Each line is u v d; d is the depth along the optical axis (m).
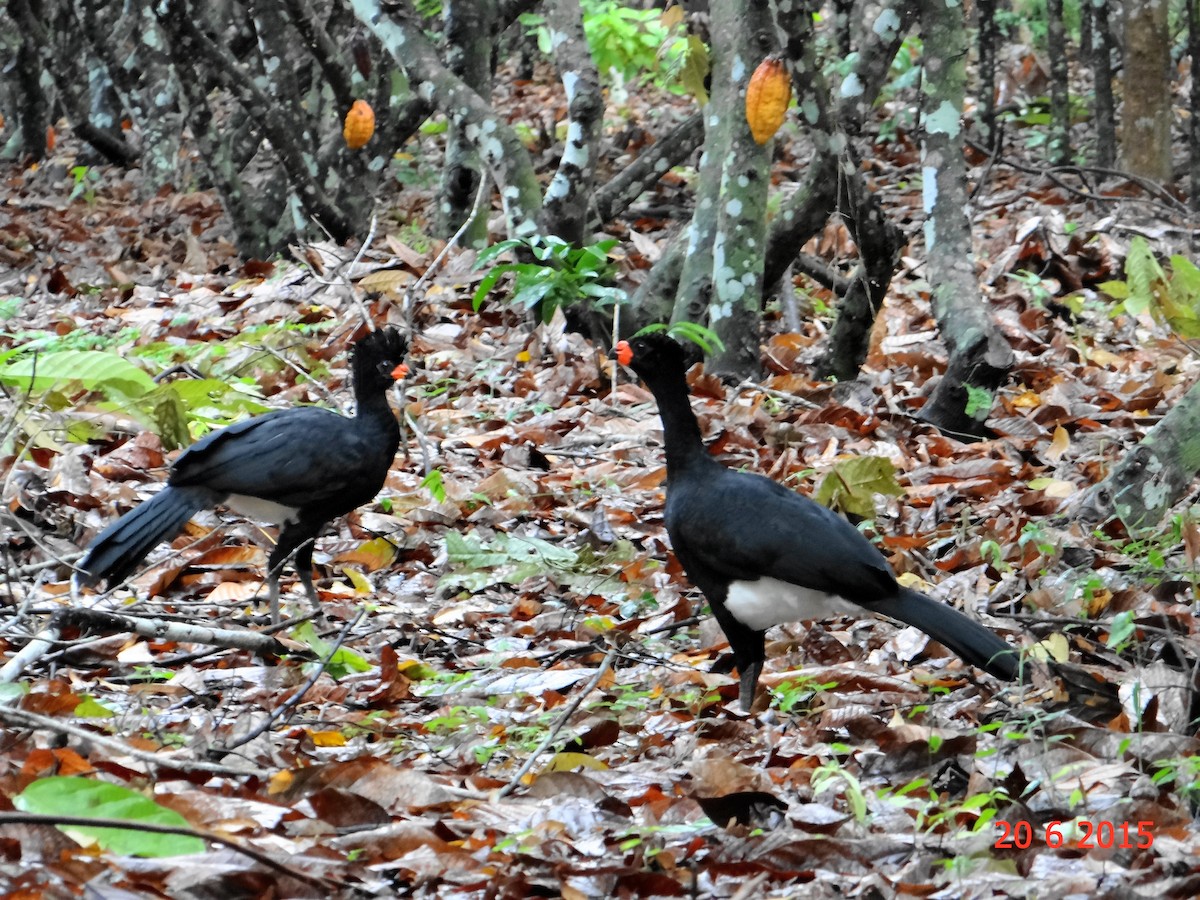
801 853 6.16
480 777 7.34
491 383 15.69
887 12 13.95
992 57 25.80
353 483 10.00
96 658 9.20
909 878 5.96
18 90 32.44
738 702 8.70
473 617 10.48
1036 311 17.39
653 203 24.64
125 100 28.41
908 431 13.91
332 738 8.18
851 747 7.62
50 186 30.08
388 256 20.14
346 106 20.98
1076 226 20.19
